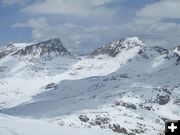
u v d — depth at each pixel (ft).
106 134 290.56
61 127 290.56
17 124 273.75
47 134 247.70
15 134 231.09
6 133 229.25
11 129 245.04
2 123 270.67
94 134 279.49
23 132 241.14
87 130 290.15
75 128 298.15
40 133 246.68
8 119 305.94
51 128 277.64
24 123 288.51
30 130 252.42
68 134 260.42
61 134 255.29
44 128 270.67
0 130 234.99
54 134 252.21
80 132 277.03
